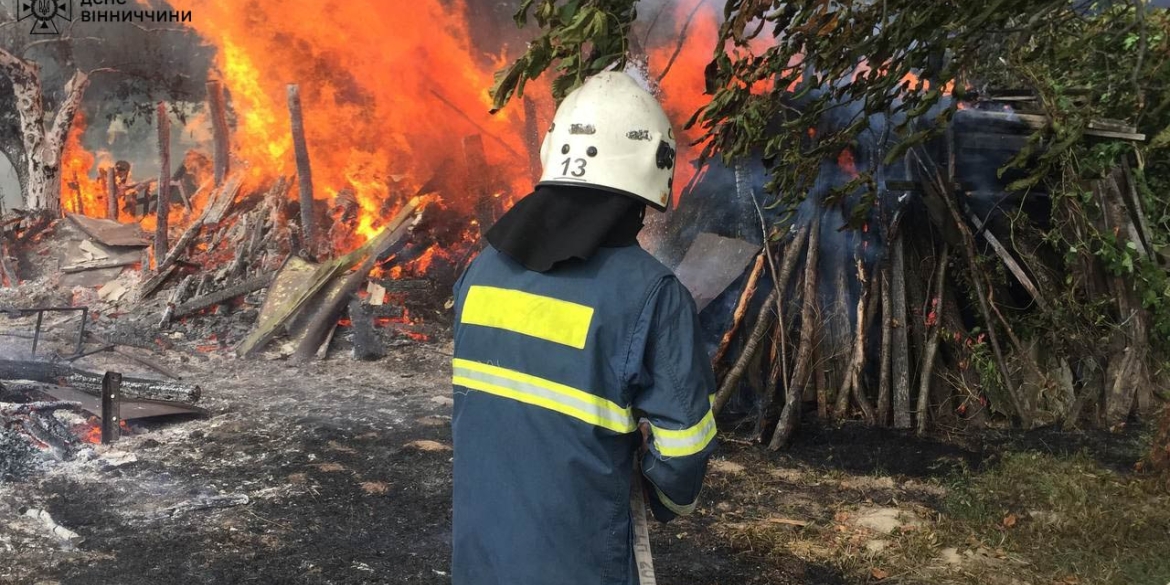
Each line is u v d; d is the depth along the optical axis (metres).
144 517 4.58
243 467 5.41
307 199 10.47
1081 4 3.91
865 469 5.56
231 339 8.95
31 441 5.48
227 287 9.65
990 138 6.62
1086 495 4.82
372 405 7.00
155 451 5.63
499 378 1.91
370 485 5.16
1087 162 6.03
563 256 1.84
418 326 9.36
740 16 3.26
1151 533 4.44
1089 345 6.43
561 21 2.76
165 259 10.38
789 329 6.53
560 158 1.95
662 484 1.90
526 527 1.85
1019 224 6.68
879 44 3.40
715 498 5.06
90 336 8.80
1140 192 6.48
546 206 1.93
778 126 6.56
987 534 4.52
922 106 3.58
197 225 11.10
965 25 3.33
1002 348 6.60
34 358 7.63
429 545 4.36
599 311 1.81
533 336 1.86
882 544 4.44
